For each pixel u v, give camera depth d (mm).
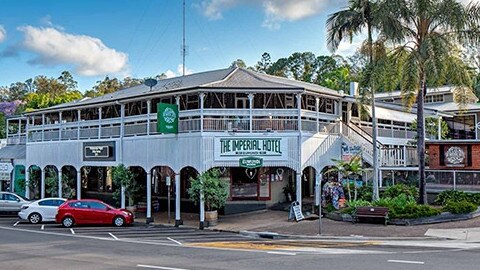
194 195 26578
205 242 20219
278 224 25719
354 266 13469
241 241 20609
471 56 26672
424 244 18375
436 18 25531
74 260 15383
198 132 27516
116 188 35125
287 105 31062
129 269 13586
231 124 27703
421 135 26438
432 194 29141
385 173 31000
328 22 28391
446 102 51062
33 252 17328
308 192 34656
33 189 39812
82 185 39719
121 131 31859
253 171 31469
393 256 15297
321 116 30516
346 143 30672
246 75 32125
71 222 26609
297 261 14500
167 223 28281
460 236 19891
